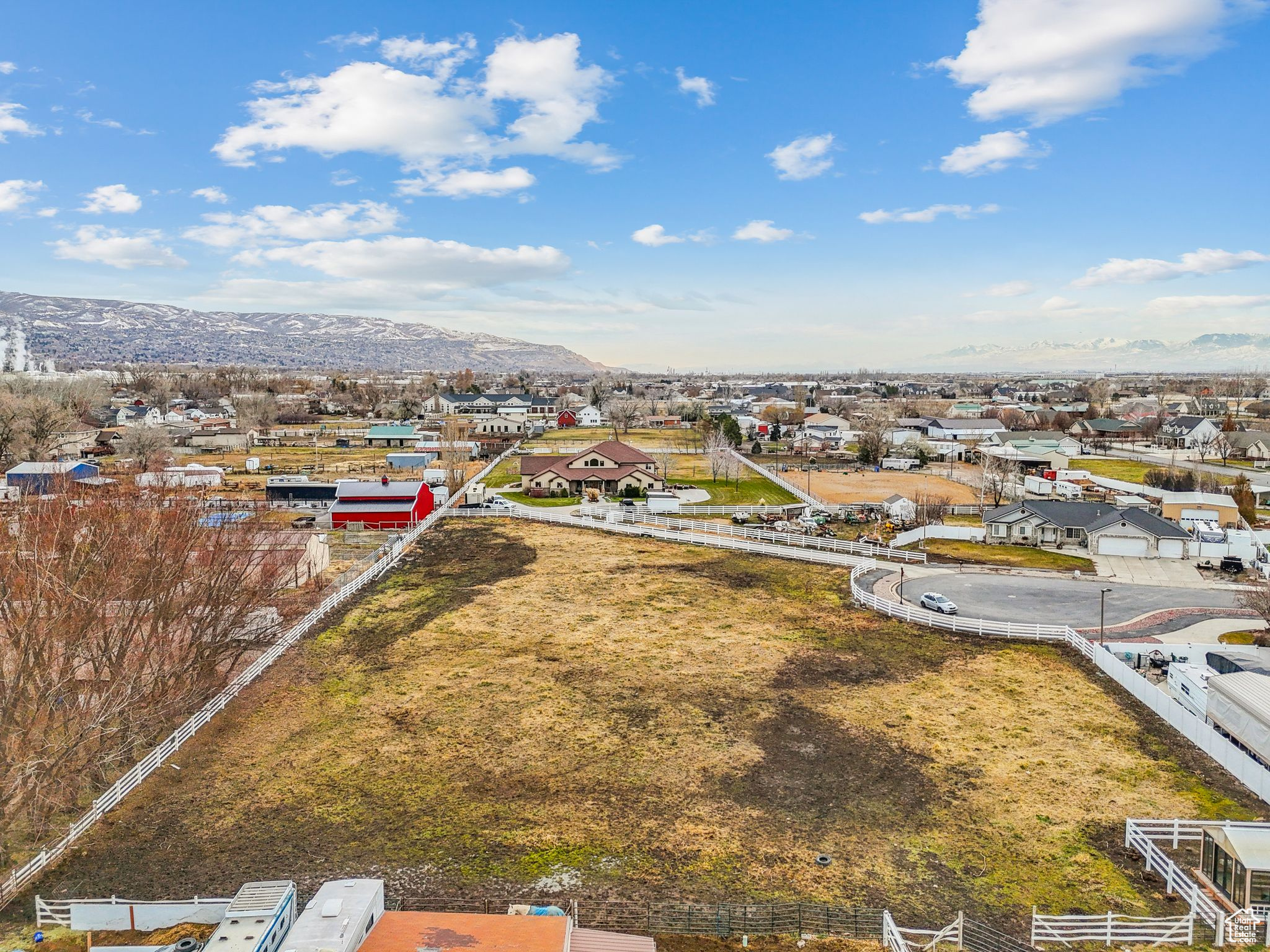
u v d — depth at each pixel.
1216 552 59.97
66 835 24.48
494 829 25.08
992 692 35.91
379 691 36.06
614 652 40.97
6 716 24.80
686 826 25.31
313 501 83.19
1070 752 30.16
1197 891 20.88
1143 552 61.53
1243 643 41.25
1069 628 42.59
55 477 49.16
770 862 23.39
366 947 16.78
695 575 56.00
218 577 35.06
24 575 28.47
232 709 34.09
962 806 26.42
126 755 29.83
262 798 26.92
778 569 57.84
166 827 25.17
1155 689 33.78
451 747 30.66
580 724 32.66
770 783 28.00
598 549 64.06
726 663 39.53
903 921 20.64
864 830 25.11
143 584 30.94
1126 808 26.27
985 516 68.19
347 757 29.81
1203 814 25.84
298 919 17.12
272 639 41.88
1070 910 21.16
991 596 50.69
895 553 61.00
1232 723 28.97
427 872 22.72
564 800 26.81
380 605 49.09
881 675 37.97
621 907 21.11
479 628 44.66
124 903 20.27
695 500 86.06
